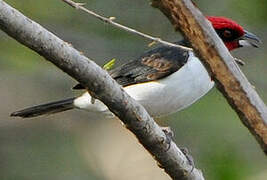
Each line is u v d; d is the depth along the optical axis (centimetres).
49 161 1534
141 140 730
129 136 1555
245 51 1409
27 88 1496
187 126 1303
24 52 1361
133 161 1523
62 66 654
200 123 1298
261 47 1382
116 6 1412
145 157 1524
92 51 1391
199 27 592
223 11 1347
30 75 1438
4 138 1565
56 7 1367
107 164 1525
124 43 1403
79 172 1518
